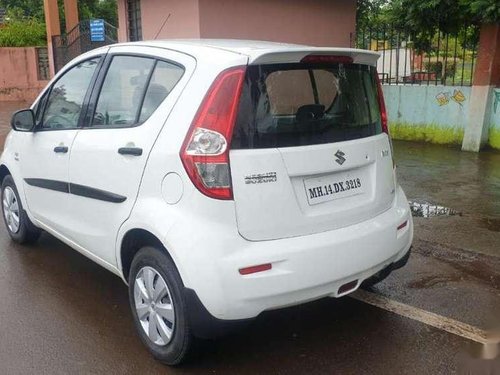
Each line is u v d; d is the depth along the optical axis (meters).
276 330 3.62
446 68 9.90
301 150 3.05
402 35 10.34
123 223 3.32
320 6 12.70
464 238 5.29
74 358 3.30
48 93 4.46
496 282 4.35
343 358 3.29
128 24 13.07
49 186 4.26
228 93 2.91
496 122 9.08
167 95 3.22
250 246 2.88
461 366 3.20
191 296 2.87
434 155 9.05
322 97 3.25
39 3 31.36
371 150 3.43
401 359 3.28
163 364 3.23
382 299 4.05
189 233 2.87
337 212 3.16
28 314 3.84
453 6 9.01
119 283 4.36
